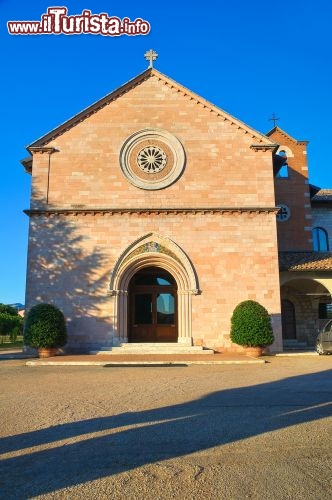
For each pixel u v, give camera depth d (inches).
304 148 1181.1
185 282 846.5
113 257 856.3
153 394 411.5
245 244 864.3
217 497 180.4
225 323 836.0
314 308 1070.4
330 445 248.7
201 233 866.8
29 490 188.2
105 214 870.4
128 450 241.9
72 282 845.8
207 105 924.6
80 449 244.7
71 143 902.4
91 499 179.2
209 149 906.7
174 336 904.9
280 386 458.0
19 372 583.8
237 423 299.6
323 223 1264.8
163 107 924.6
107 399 388.2
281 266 928.3
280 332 835.4
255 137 914.1
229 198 885.2
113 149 903.1
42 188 880.3
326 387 450.9
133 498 180.1
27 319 795.4
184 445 250.1
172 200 882.1
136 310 917.2
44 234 862.5
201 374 553.9
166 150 904.9
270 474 204.7
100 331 831.1
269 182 892.6
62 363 676.1
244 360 695.7
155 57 940.6
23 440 264.8
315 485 191.2
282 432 276.1
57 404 368.5
